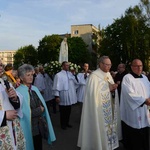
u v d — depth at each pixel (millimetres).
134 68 5328
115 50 41875
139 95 5121
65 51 13273
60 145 6066
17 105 3184
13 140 3016
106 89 5137
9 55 119688
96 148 4969
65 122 7695
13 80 5293
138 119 5211
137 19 39500
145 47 37906
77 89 8992
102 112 5039
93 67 57844
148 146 5500
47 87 10891
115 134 5293
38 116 4047
